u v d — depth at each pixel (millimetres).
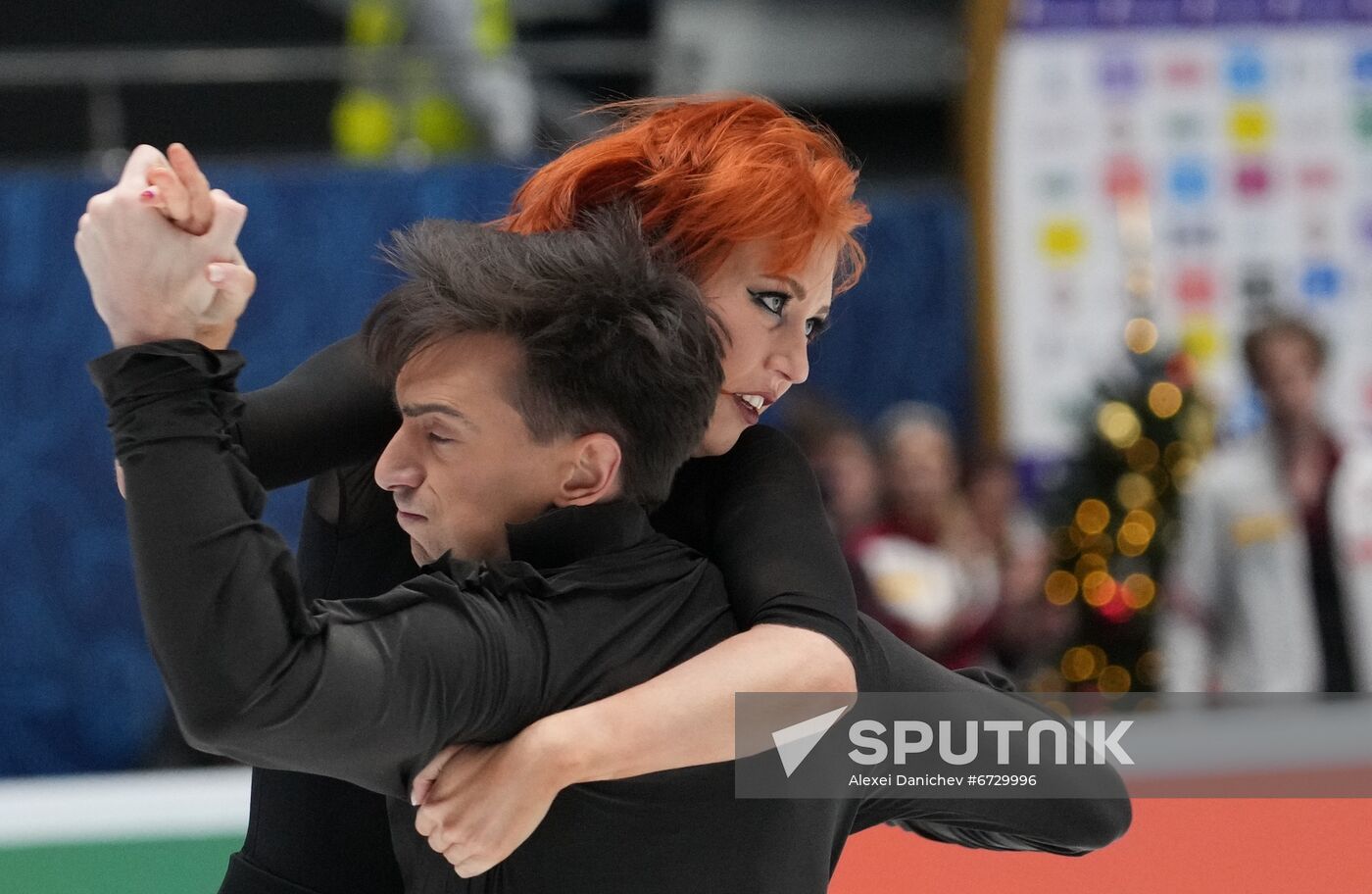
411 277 2410
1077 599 8070
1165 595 8219
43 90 9680
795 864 2443
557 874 2271
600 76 9961
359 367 2719
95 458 9133
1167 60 10039
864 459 8281
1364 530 8203
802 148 2783
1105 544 8156
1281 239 10062
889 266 10078
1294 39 10039
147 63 9633
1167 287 9992
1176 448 8312
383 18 10164
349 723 2012
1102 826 3043
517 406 2270
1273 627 8188
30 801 5363
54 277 9102
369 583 2729
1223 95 10039
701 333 2363
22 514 9062
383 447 2711
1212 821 4992
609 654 2277
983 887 4836
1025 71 9969
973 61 10125
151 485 1959
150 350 1986
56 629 9055
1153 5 9992
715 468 2807
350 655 2025
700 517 2770
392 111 10039
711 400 2396
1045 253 9984
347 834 2688
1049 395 9961
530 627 2213
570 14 11148
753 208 2664
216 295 2059
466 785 2127
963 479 8758
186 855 5160
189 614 1938
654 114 2953
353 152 10039
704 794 2340
